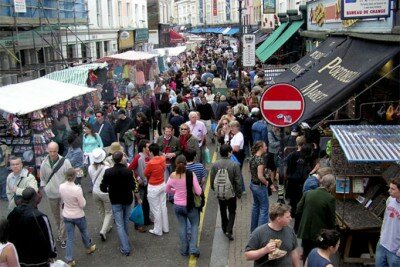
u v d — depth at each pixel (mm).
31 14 19047
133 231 10203
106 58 24406
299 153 9602
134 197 10383
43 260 6965
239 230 9938
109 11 34781
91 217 11039
